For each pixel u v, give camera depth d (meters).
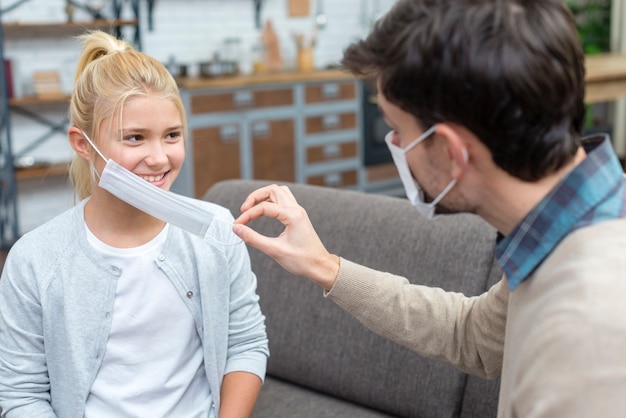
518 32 0.75
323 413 1.64
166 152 1.25
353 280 1.17
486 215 0.87
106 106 1.22
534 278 0.80
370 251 1.70
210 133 4.87
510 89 0.75
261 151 5.15
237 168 5.04
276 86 5.15
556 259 0.77
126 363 1.27
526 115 0.76
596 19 7.19
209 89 4.82
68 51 4.90
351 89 5.58
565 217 0.79
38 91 4.61
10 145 4.45
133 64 1.25
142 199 1.18
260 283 1.85
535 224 0.81
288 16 5.90
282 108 5.21
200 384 1.35
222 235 1.38
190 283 1.31
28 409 1.25
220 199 2.00
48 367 1.28
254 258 1.88
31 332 1.27
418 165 0.87
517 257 0.82
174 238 1.32
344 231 1.75
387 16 0.84
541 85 0.75
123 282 1.27
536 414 0.68
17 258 1.27
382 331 1.20
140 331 1.28
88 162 1.33
